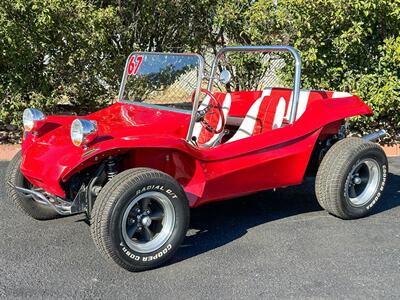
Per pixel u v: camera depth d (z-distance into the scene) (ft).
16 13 20.02
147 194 10.76
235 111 16.03
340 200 13.80
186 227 11.48
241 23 23.91
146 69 14.51
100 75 23.53
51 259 11.89
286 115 14.87
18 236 13.20
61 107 24.67
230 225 14.06
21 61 21.02
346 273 11.28
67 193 11.82
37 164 11.65
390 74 21.34
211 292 10.46
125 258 10.73
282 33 21.84
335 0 19.42
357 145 13.92
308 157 13.79
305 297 10.29
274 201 16.02
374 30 21.70
